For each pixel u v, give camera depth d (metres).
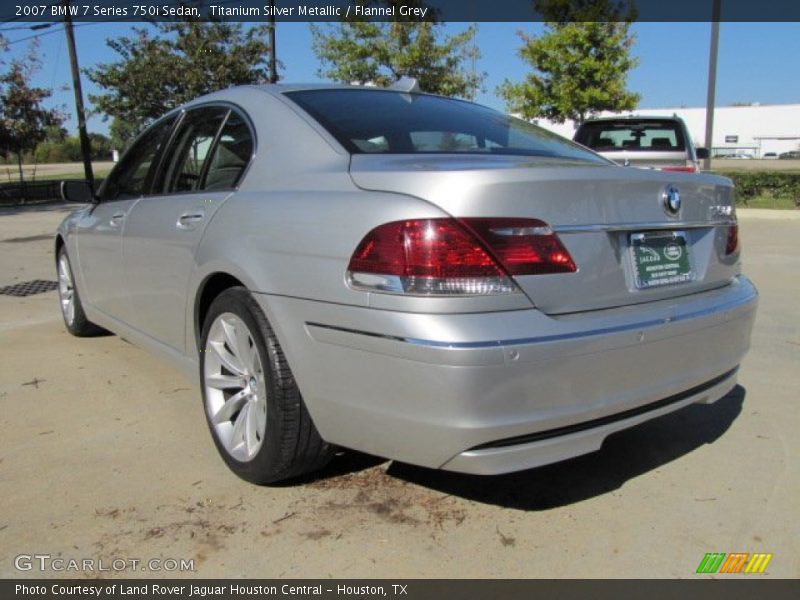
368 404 2.46
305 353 2.63
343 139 2.98
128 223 4.04
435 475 3.12
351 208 2.53
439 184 2.37
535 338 2.33
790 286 7.21
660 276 2.80
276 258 2.74
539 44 17.80
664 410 2.77
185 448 3.41
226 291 3.06
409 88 3.87
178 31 21.58
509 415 2.32
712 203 3.07
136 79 21.09
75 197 4.77
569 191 2.50
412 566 2.47
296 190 2.85
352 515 2.80
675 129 10.26
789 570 2.45
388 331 2.35
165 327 3.74
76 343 5.31
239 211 3.03
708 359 2.88
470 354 2.24
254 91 3.52
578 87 17.86
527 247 2.39
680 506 2.87
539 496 2.95
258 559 2.51
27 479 3.10
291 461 2.84
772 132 74.38
